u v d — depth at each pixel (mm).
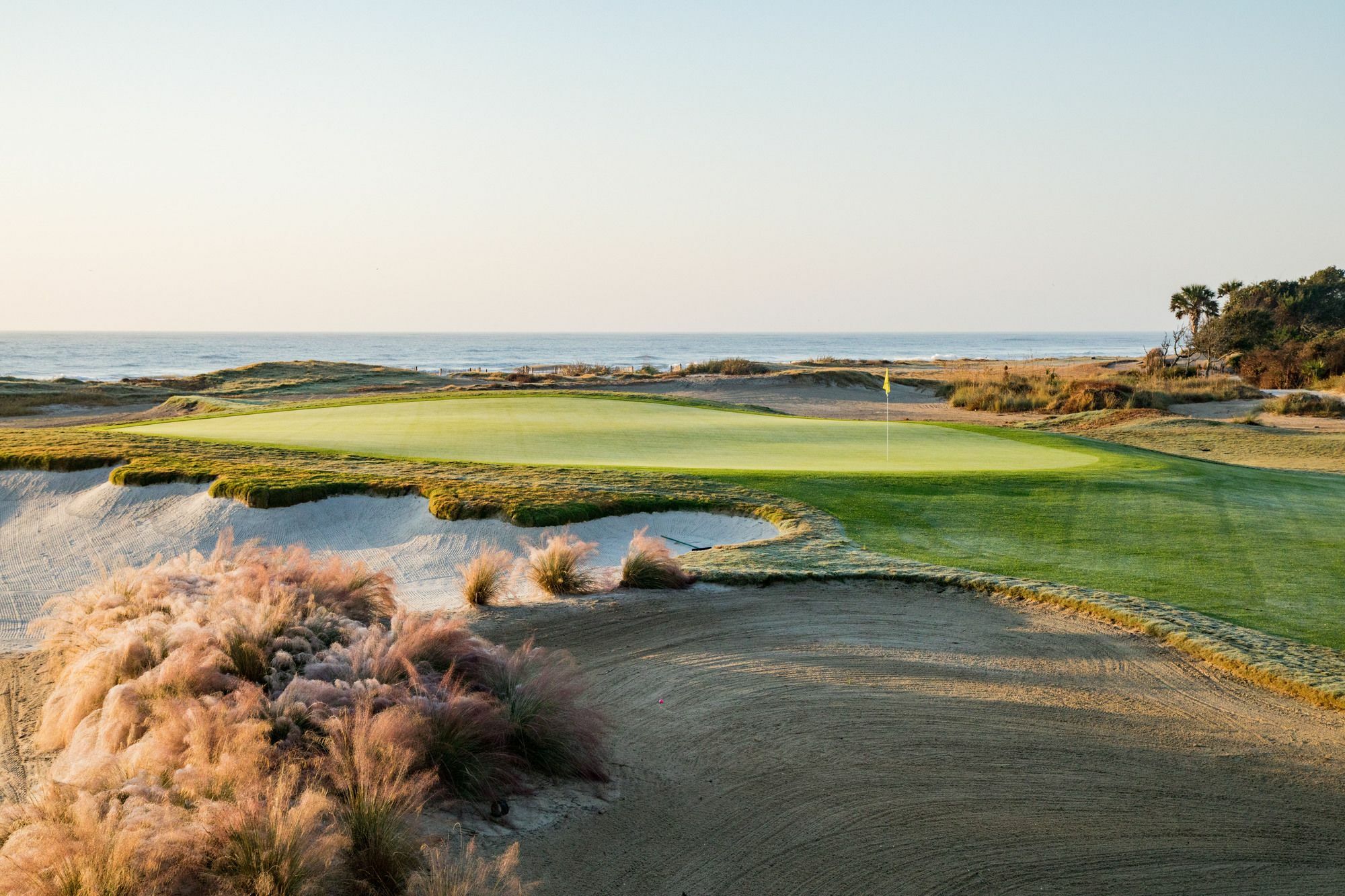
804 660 8117
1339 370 57281
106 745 5605
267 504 13750
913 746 6402
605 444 21000
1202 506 14828
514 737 5840
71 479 15695
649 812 5418
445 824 4992
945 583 10445
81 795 4281
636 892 4613
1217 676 7832
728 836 5180
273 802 4250
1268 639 8516
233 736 4980
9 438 18703
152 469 15125
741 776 5922
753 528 13516
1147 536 12812
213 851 4066
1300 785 5945
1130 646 8562
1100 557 11711
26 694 7887
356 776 4766
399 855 4336
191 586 8297
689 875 4781
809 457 19625
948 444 22109
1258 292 97250
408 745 5199
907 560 11391
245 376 67250
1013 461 19469
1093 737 6617
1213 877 4926
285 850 4016
